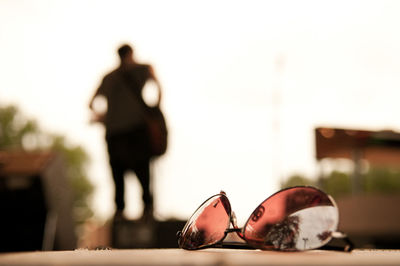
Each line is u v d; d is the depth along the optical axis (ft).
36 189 18.49
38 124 104.78
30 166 18.58
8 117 101.19
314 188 3.95
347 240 3.70
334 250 3.84
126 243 13.87
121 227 13.97
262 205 4.18
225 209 4.68
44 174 18.43
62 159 21.07
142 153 13.97
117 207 14.11
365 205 31.73
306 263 2.11
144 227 13.91
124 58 14.35
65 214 21.67
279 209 4.10
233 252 4.04
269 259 2.41
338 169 128.16
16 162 18.79
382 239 31.94
